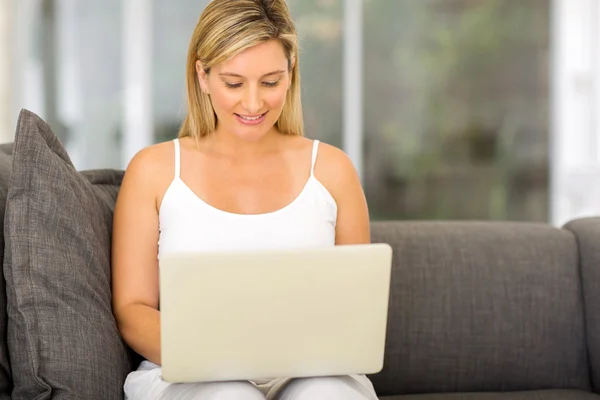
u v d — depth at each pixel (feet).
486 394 6.25
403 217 15.26
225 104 5.31
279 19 5.27
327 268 4.01
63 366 4.69
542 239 6.73
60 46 14.48
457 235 6.69
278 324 4.07
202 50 5.32
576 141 15.31
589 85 15.26
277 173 5.73
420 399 6.12
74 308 4.85
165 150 5.71
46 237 4.86
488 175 15.33
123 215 5.54
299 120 6.00
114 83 14.61
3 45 14.20
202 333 4.03
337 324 4.12
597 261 6.50
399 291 6.43
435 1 14.97
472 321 6.45
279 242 5.44
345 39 14.88
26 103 14.47
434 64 15.07
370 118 15.05
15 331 4.75
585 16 15.16
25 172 4.90
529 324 6.50
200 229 5.40
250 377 4.19
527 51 15.19
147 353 5.14
